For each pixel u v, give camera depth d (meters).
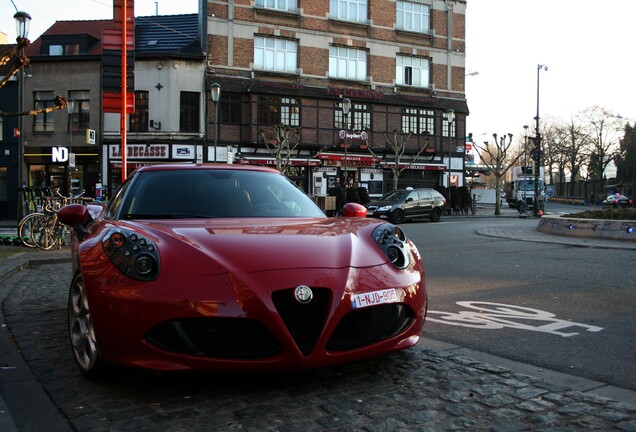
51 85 28.41
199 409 2.87
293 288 2.89
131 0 11.55
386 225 3.79
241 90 29.16
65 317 5.29
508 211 40.56
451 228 18.92
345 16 32.53
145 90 27.92
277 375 3.39
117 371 3.29
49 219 11.66
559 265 8.80
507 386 3.21
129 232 3.20
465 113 35.97
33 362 3.81
